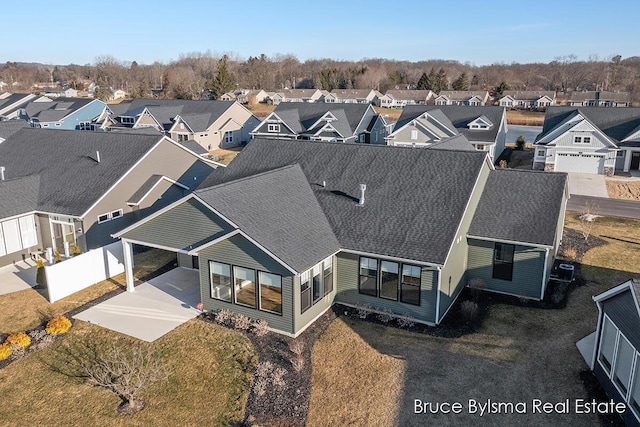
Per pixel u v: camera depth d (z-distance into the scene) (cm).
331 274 2056
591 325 1908
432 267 1853
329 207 2227
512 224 2153
